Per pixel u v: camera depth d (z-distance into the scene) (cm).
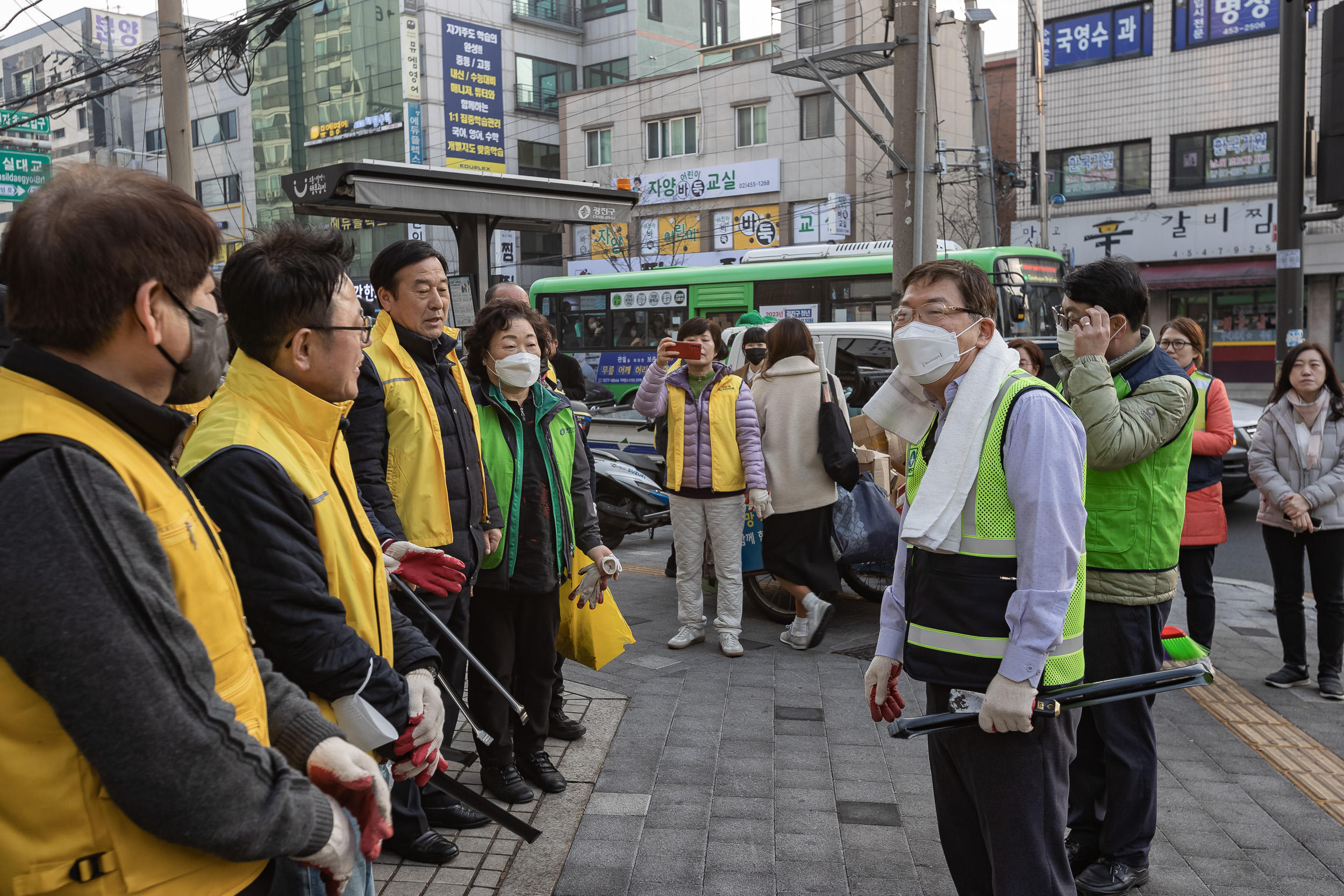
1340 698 480
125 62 1592
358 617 188
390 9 3609
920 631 230
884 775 386
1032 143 2548
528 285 3766
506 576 353
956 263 233
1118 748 301
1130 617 304
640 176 3344
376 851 152
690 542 555
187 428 137
